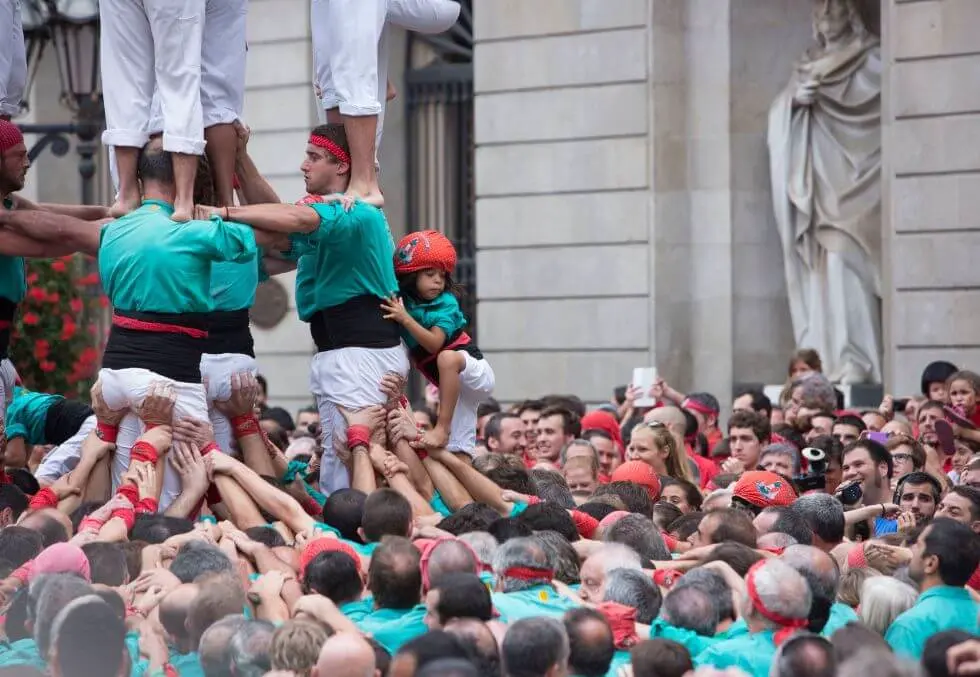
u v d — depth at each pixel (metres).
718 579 14.28
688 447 25.83
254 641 12.23
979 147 33.41
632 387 28.67
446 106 42.12
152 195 16.95
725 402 37.28
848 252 35.69
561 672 11.86
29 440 22.20
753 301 37.38
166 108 16.59
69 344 31.81
